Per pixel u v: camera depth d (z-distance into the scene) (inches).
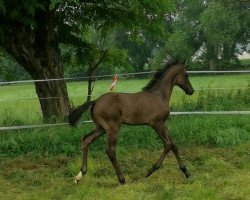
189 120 434.0
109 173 325.4
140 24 510.9
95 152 378.0
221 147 382.3
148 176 305.9
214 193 264.5
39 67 475.5
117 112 292.0
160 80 311.3
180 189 275.3
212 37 1838.1
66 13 518.6
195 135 400.2
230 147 380.2
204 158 347.9
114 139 291.7
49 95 481.4
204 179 295.4
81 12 518.9
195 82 1089.4
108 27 538.0
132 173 323.9
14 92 1267.2
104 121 292.2
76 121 294.2
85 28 546.0
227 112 437.4
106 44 573.9
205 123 415.2
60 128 417.7
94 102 297.7
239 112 437.1
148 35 546.3
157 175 312.3
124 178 296.2
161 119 301.6
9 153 381.1
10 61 572.7
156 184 287.4
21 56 467.2
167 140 301.1
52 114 479.8
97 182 300.4
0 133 421.4
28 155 376.8
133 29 536.7
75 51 542.3
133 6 458.6
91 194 272.2
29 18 408.8
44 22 470.9
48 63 479.8
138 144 390.9
